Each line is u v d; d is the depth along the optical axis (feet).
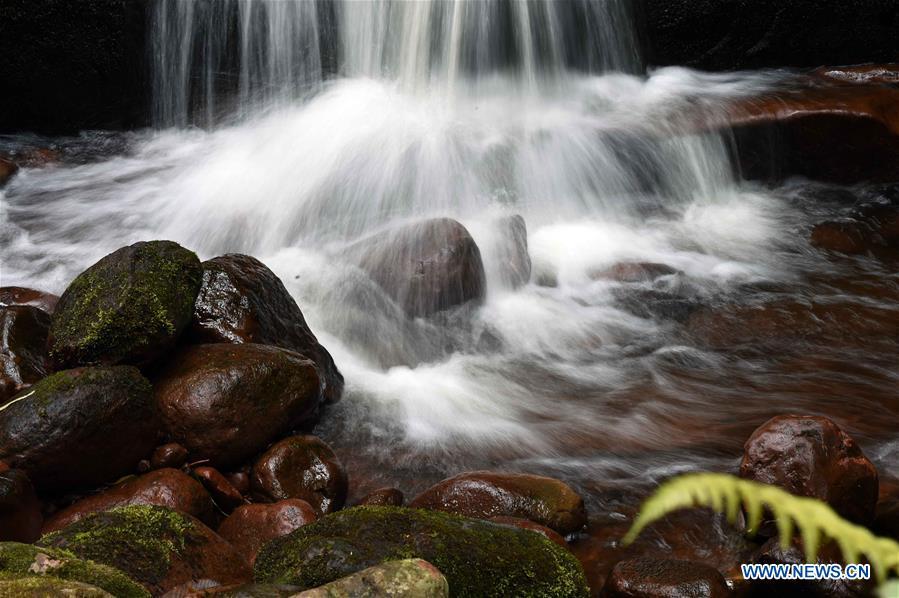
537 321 26.78
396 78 38.78
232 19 38.78
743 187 36.76
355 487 18.78
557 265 30.32
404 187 32.58
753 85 40.01
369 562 11.22
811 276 30.27
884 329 26.68
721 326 26.78
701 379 23.84
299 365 18.93
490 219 30.14
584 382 23.66
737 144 36.04
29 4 38.01
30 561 10.35
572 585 11.84
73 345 18.16
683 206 35.70
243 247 30.76
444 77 38.24
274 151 35.14
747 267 30.83
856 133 35.32
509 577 11.57
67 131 40.29
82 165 37.45
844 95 36.58
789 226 34.04
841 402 22.45
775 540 15.60
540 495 16.84
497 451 20.15
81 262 29.50
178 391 17.88
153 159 37.63
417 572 9.02
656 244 32.53
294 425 19.03
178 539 12.61
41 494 16.53
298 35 38.75
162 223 32.14
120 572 10.66
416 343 25.13
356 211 31.94
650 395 22.93
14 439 16.12
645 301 28.17
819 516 5.46
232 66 39.37
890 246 32.50
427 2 37.60
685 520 17.17
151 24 38.93
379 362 24.49
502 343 25.62
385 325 25.39
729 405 22.41
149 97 39.96
